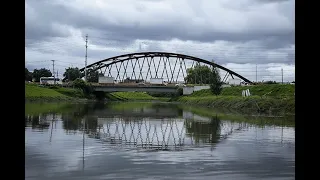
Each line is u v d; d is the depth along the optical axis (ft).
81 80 485.97
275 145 85.30
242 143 88.48
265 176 53.67
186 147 81.71
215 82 353.10
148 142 90.17
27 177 51.39
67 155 68.69
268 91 328.70
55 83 505.25
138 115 196.75
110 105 337.31
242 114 209.56
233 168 58.39
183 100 460.96
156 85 499.92
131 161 63.52
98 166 58.95
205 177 52.70
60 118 163.32
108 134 106.22
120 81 556.51
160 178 51.42
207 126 135.44
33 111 212.23
